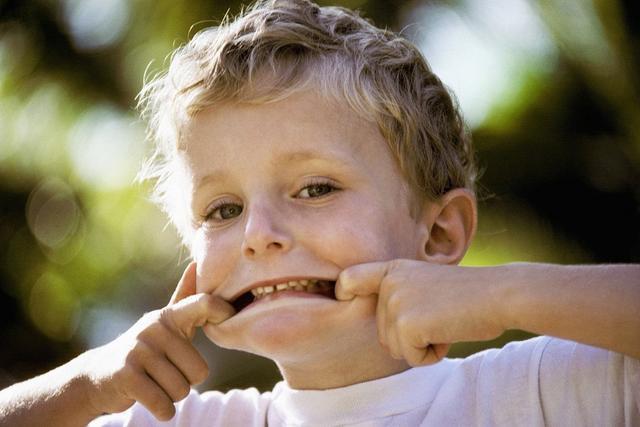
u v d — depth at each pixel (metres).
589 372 1.69
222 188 1.78
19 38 5.44
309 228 1.70
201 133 1.80
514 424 1.75
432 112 2.08
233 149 1.76
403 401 1.84
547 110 4.67
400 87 1.97
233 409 2.01
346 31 2.01
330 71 1.83
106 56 5.36
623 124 4.61
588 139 4.67
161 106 2.07
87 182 5.61
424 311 1.59
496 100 4.73
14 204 5.67
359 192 1.77
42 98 5.52
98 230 5.64
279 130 1.75
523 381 1.77
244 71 1.80
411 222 1.89
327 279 1.69
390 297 1.62
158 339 1.79
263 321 1.67
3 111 5.54
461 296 1.57
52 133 5.56
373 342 1.78
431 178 1.99
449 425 1.80
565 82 4.66
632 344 1.48
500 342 4.35
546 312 1.52
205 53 1.89
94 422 2.03
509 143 4.65
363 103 1.83
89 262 5.71
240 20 1.98
